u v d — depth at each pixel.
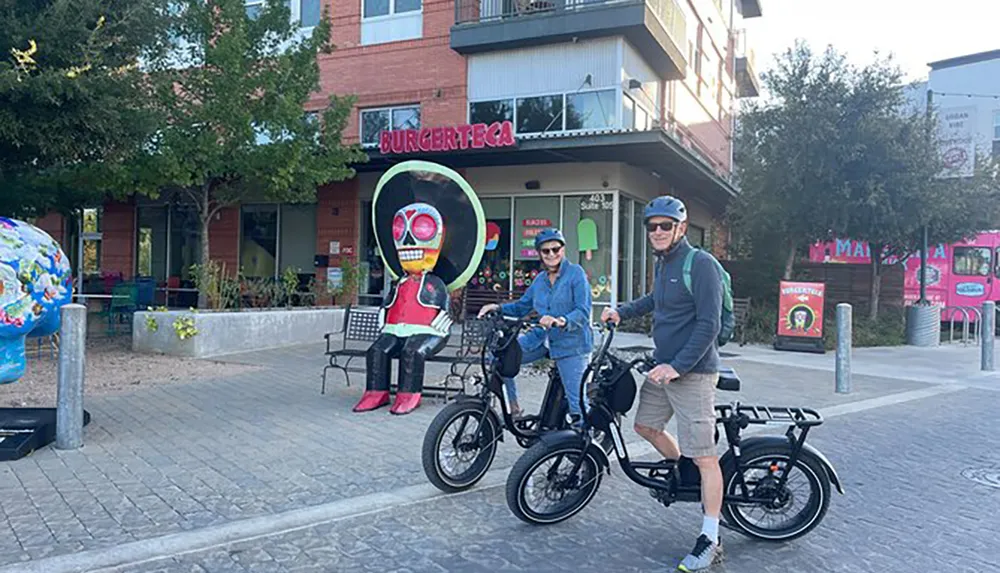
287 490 5.08
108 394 8.28
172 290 20.00
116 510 4.61
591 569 3.96
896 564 4.12
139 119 10.43
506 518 4.71
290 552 4.09
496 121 17.27
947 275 22.08
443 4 17.77
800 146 16.39
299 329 13.16
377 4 18.53
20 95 8.62
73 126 9.42
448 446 5.22
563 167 16.50
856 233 16.98
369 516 4.67
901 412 8.60
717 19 27.20
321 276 18.66
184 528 4.34
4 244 6.08
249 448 6.11
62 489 4.98
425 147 14.94
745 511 4.53
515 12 17.05
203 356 11.34
